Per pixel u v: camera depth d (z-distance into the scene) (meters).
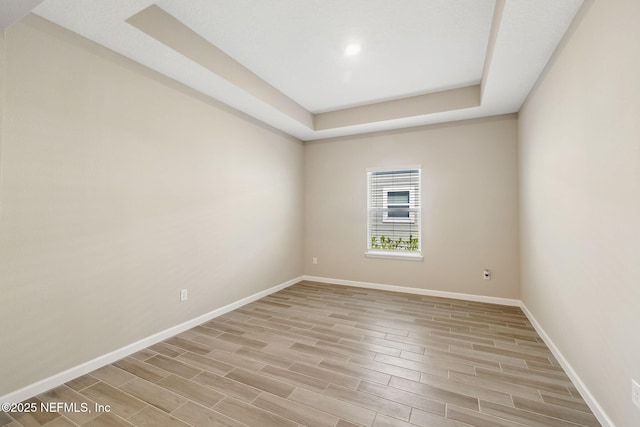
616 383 1.45
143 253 2.51
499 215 3.74
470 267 3.89
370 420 1.62
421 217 4.17
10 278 1.76
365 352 2.43
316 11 2.16
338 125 4.26
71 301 2.04
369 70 3.09
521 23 1.92
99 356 2.19
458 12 2.18
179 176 2.83
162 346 2.54
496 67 2.50
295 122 4.04
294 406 1.74
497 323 3.06
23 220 1.81
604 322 1.57
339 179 4.78
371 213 4.62
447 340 2.65
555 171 2.28
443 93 3.59
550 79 2.35
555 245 2.32
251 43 2.60
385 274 4.43
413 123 4.07
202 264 3.08
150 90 2.56
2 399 1.71
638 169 1.26
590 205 1.71
